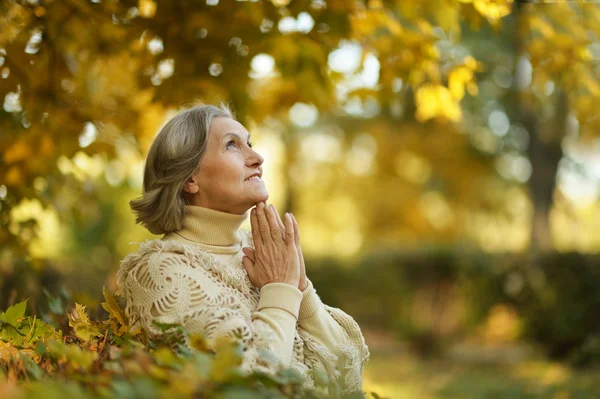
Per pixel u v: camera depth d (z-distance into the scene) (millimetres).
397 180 24594
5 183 5234
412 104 18875
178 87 4910
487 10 4676
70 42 4957
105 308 2885
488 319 13578
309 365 3000
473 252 13688
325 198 26719
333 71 5449
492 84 18969
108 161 5762
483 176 22516
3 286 6238
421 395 9742
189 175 2975
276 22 4938
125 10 4910
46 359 2338
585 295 12352
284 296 2863
